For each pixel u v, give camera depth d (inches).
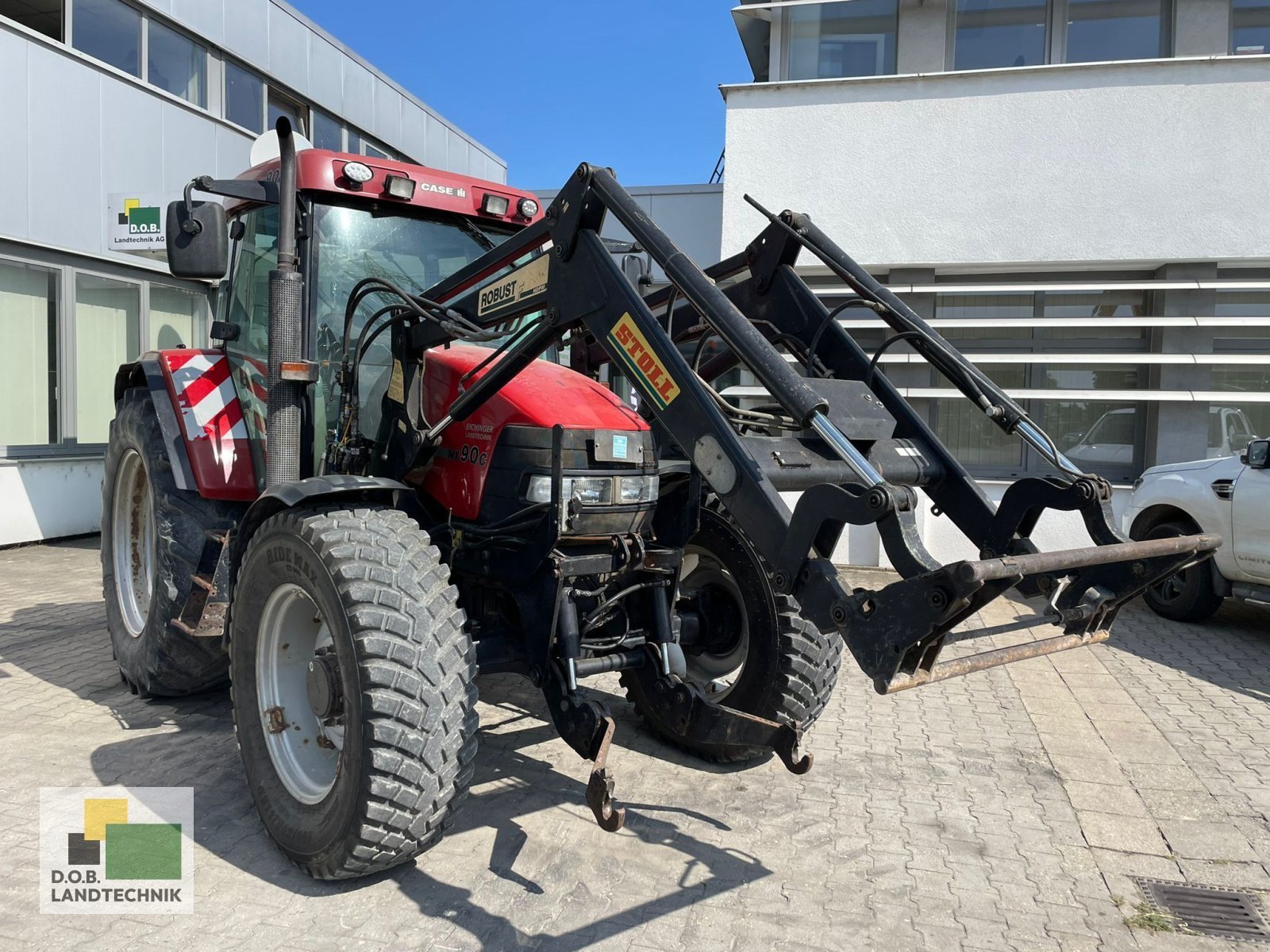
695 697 133.9
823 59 351.6
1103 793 145.6
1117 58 331.0
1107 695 198.7
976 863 121.4
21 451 338.3
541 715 172.2
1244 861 124.2
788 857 121.1
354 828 100.9
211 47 408.5
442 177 149.3
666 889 111.5
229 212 166.1
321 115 482.6
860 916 107.2
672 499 148.1
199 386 158.6
